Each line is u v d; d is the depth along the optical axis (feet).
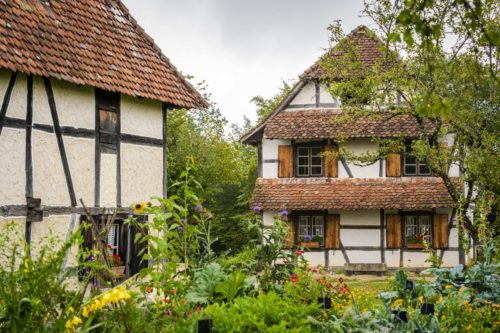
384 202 67.05
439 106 13.55
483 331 21.89
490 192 45.70
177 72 46.50
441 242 68.59
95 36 40.88
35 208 33.50
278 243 28.14
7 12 34.86
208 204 98.17
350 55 55.01
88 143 37.91
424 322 19.35
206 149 92.99
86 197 37.47
